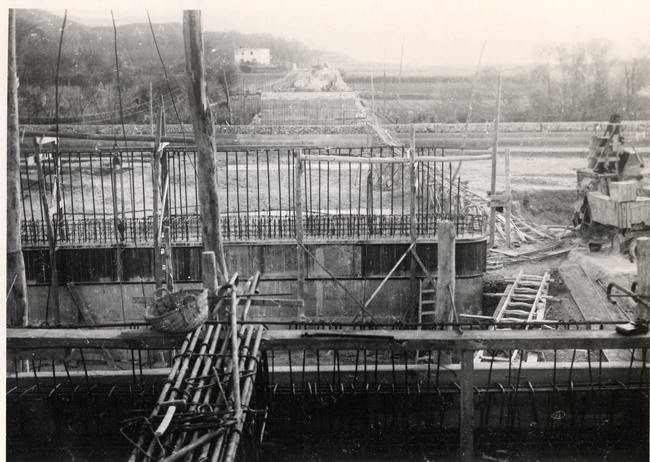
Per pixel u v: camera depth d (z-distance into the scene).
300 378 9.49
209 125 11.18
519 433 9.44
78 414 9.41
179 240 15.88
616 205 17.55
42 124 26.39
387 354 14.61
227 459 6.06
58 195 16.58
